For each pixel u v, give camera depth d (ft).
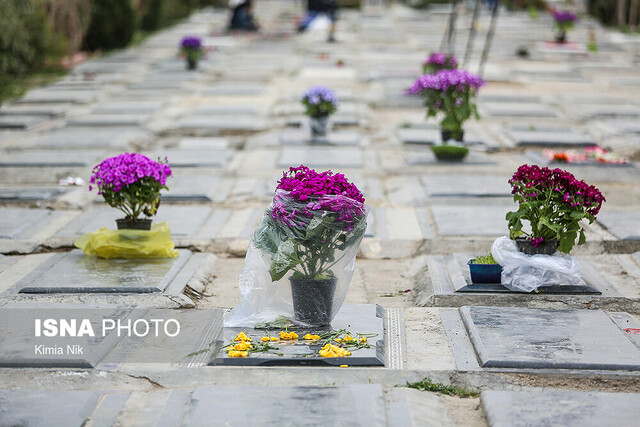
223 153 34.37
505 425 12.51
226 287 20.43
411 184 29.35
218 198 28.07
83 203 27.40
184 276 20.03
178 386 14.40
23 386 14.35
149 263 20.86
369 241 23.61
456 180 29.68
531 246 18.84
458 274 19.86
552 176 18.78
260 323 16.62
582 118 42.91
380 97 47.85
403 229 24.57
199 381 14.52
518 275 18.72
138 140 37.27
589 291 18.74
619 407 13.12
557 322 16.94
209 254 22.44
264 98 48.60
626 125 40.24
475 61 67.72
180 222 24.85
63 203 27.12
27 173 31.30
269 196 28.14
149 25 92.07
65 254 21.75
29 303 18.20
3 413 12.99
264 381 14.48
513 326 16.70
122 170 20.84
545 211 18.67
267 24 102.32
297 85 53.72
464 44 80.07
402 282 21.17
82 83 54.08
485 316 17.30
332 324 16.71
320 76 57.57
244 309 16.78
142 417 13.16
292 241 15.85
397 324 17.26
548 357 15.11
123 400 13.61
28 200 27.37
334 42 81.61
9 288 19.29
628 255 22.26
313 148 35.32
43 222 25.00
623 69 63.82
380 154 34.50
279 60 67.00
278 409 12.98
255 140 37.45
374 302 19.58
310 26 91.76
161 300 18.48
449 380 14.73
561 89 53.21
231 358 15.10
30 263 21.68
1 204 27.30
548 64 66.28
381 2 140.05
